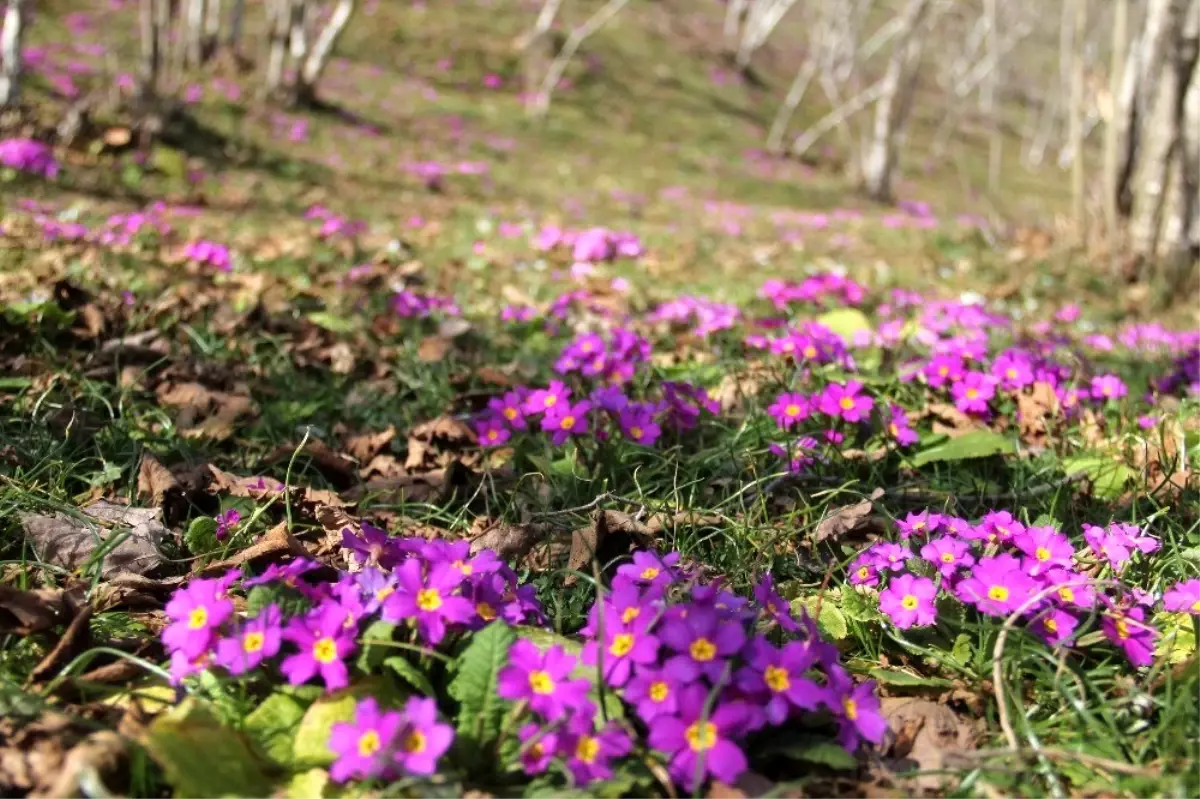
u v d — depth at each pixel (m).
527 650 0.32
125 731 0.31
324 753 0.31
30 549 0.45
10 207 1.45
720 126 5.62
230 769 0.30
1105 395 0.71
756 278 1.57
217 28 4.12
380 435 0.64
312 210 1.90
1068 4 7.89
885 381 0.73
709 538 0.48
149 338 0.77
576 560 0.45
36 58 3.26
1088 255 1.86
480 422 0.61
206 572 0.44
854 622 0.41
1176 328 1.42
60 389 0.64
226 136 2.73
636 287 1.38
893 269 1.77
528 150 4.18
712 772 0.30
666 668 0.31
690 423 0.61
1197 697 0.36
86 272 1.01
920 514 0.50
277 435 0.63
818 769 0.33
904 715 0.36
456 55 5.43
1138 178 1.74
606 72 5.89
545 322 1.04
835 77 7.22
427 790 0.29
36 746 0.31
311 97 3.70
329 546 0.46
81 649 0.36
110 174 1.96
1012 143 8.09
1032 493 0.55
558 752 0.30
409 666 0.33
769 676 0.32
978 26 8.29
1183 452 0.57
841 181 4.92
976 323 1.08
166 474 0.51
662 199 3.50
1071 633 0.37
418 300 1.01
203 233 1.46
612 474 0.55
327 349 0.84
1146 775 0.30
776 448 0.55
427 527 0.52
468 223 2.07
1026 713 0.36
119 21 4.42
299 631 0.33
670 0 8.23
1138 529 0.45
